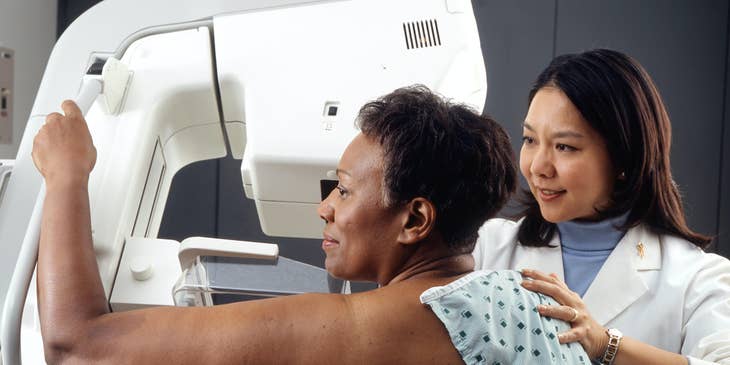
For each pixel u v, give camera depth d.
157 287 1.20
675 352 1.33
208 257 1.16
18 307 0.98
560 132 1.25
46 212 0.91
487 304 0.80
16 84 2.78
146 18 1.33
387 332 0.77
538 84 1.32
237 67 1.26
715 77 3.27
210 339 0.76
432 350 0.77
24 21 2.84
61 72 1.30
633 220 1.36
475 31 1.29
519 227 1.48
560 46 3.31
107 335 0.79
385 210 0.82
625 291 1.35
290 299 0.79
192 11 1.31
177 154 1.42
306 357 0.76
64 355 0.81
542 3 3.30
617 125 1.24
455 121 0.83
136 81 1.27
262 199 1.25
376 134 0.83
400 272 0.85
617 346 1.12
